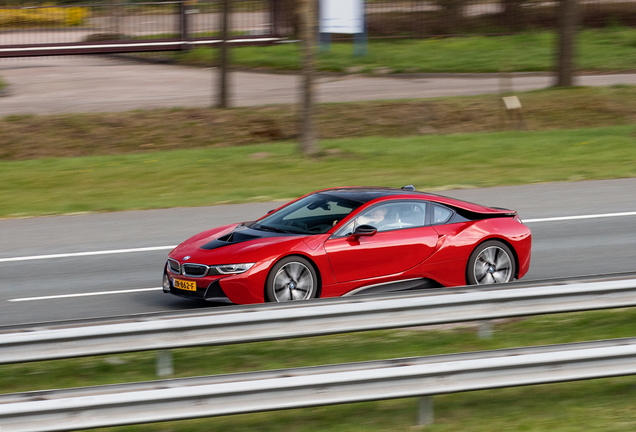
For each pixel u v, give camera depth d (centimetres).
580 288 1318
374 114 4625
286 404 1040
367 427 1098
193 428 1105
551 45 6969
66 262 2153
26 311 1711
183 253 1653
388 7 8056
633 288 1348
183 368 1337
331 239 1616
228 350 1422
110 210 2811
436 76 6000
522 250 1780
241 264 1548
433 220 1734
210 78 5931
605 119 4647
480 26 7738
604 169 3397
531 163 3553
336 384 1052
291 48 7056
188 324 1169
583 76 5944
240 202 2875
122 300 1788
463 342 1451
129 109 4744
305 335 1209
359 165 3550
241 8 8612
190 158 3734
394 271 1658
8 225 2616
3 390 1253
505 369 1108
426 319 1255
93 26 7844
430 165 3544
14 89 5466
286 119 4531
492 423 1105
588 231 2414
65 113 4606
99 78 5959
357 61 6512
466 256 1719
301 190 3045
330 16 6425
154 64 6744
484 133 4309
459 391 1087
